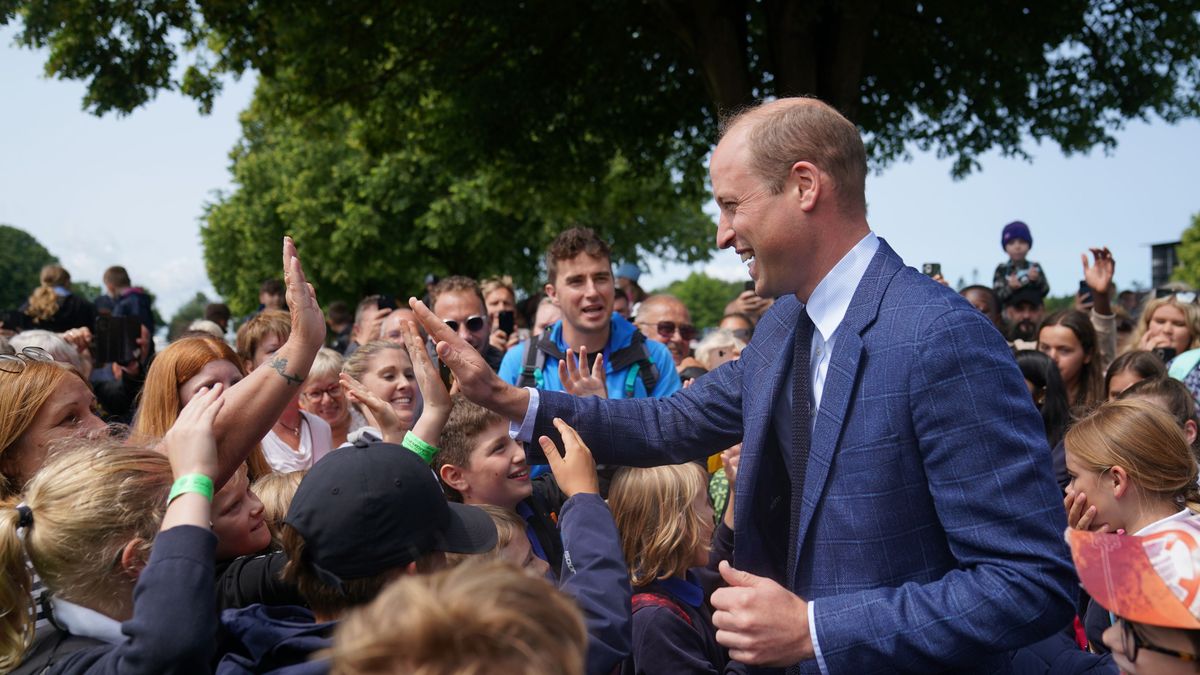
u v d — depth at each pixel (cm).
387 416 279
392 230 2339
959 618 170
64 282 835
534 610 114
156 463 191
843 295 196
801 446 204
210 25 1055
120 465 187
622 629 199
